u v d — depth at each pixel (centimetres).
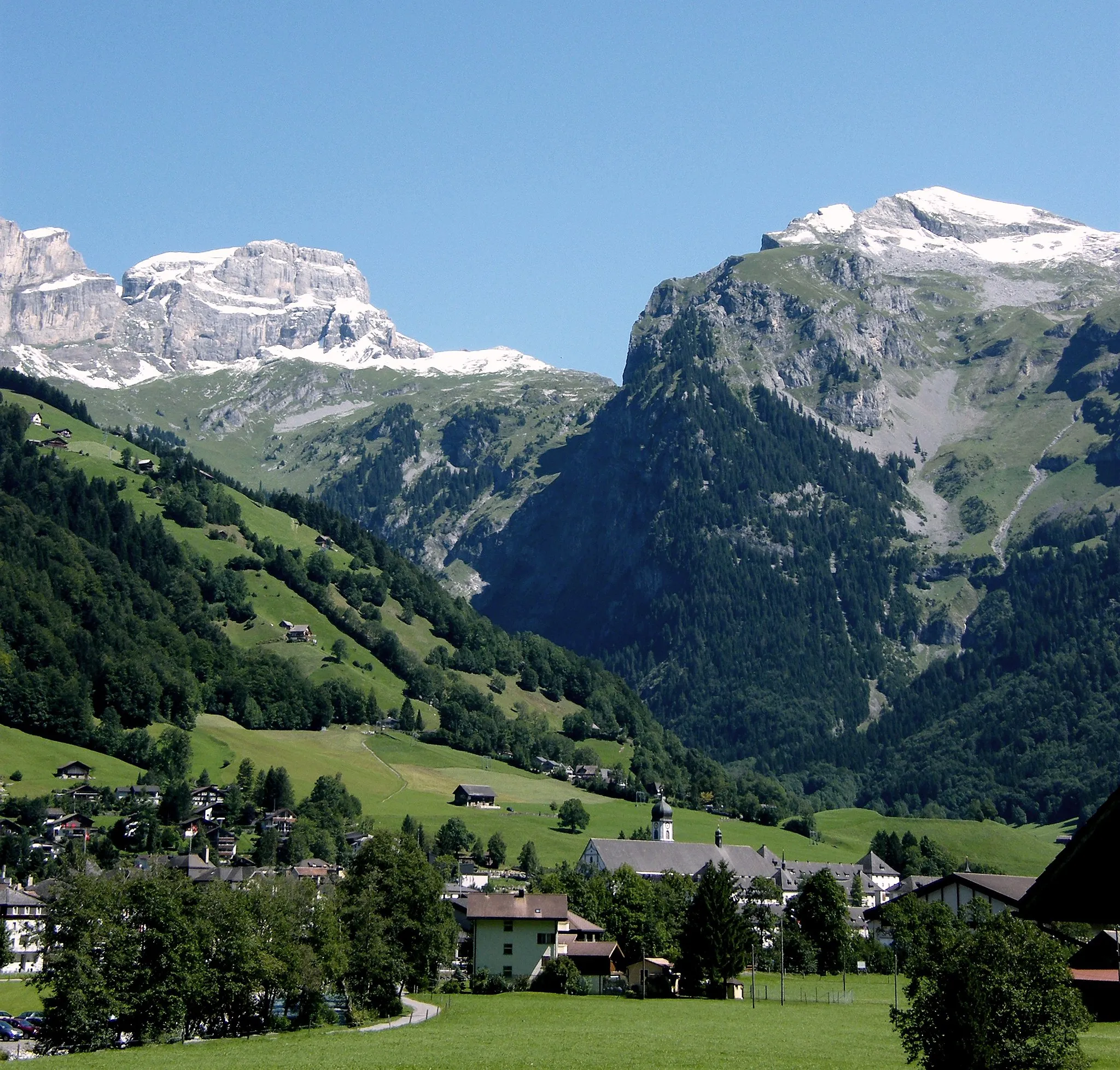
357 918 13238
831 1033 11200
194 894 11294
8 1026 11256
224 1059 9312
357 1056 9462
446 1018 12694
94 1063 9075
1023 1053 5988
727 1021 12231
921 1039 6094
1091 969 10419
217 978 11062
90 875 11231
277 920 11925
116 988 10469
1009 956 6091
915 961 6353
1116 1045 9119
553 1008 13738
